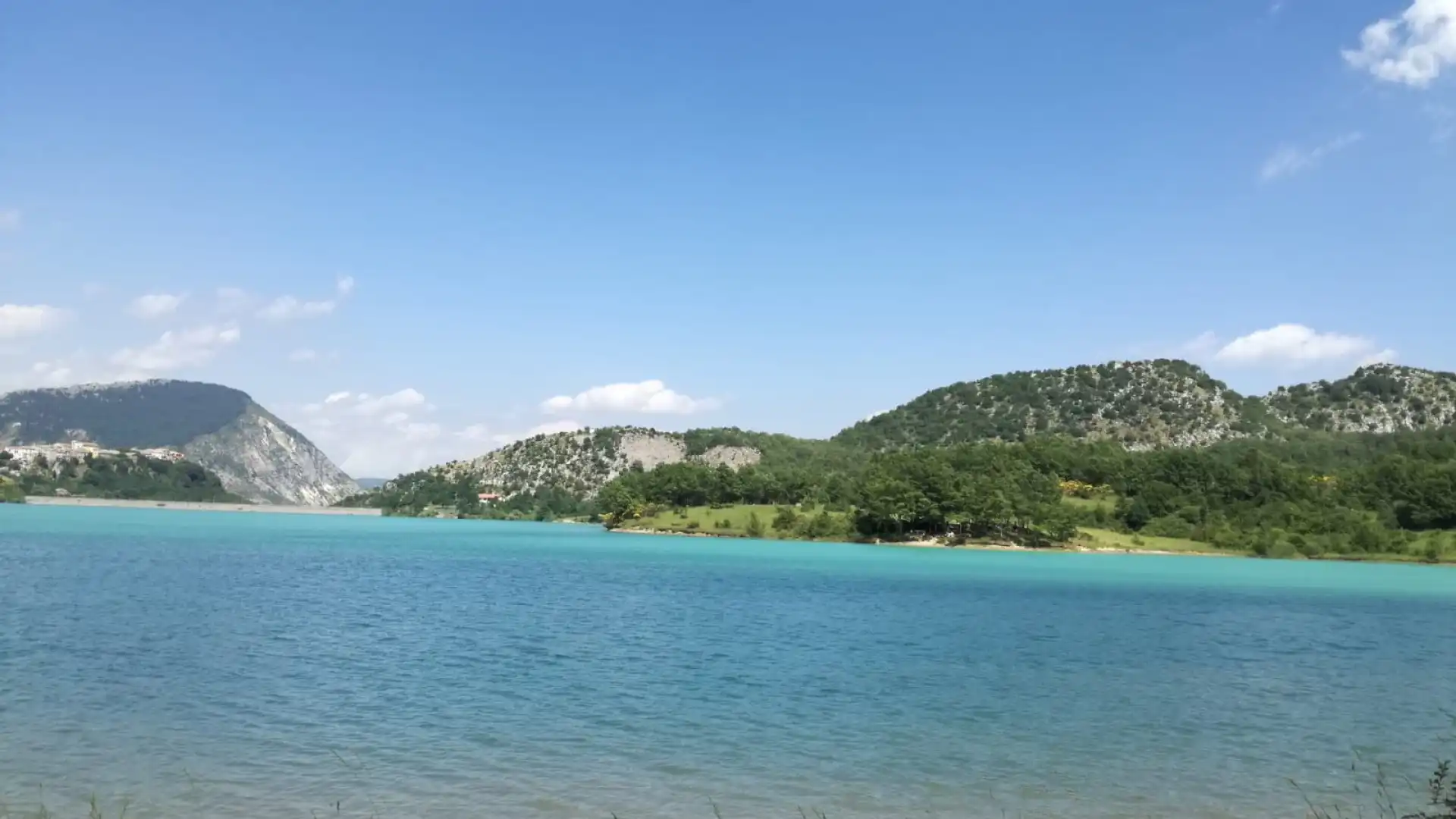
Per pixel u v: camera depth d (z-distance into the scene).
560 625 70.62
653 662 54.88
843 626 74.69
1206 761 35.72
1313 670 58.50
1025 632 73.38
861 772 33.38
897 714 42.47
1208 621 85.56
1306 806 30.61
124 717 38.53
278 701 42.16
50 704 40.41
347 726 37.88
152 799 28.89
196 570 113.75
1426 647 70.44
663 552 186.12
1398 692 50.88
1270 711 45.31
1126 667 57.50
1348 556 197.00
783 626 73.06
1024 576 141.00
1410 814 28.39
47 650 53.34
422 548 186.00
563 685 47.34
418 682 47.06
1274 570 165.88
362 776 31.59
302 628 65.19
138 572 107.06
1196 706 45.97
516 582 108.69
